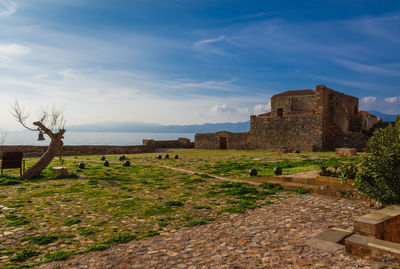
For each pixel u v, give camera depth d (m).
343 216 8.52
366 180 9.14
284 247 6.02
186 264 5.25
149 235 7.12
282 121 43.41
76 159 29.89
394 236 6.77
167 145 56.31
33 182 14.90
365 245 5.29
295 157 29.59
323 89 39.81
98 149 39.41
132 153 43.00
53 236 7.00
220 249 6.03
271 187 13.66
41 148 33.88
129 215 9.09
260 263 5.20
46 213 9.17
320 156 29.61
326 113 41.12
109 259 5.57
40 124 16.27
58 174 16.98
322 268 4.90
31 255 5.90
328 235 6.62
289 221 8.14
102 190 13.09
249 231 7.30
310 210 9.36
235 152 41.41
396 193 8.53
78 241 6.76
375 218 6.49
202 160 29.16
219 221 8.40
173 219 8.68
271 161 26.14
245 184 14.60
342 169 11.86
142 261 5.45
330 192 11.71
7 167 15.80
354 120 49.41
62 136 17.28
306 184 13.45
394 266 4.90
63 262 5.46
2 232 7.32
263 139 45.50
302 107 49.25
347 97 47.50
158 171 20.28
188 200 11.28
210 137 52.47
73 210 9.59
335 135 42.56
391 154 8.52
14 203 10.41
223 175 18.45
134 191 13.00
